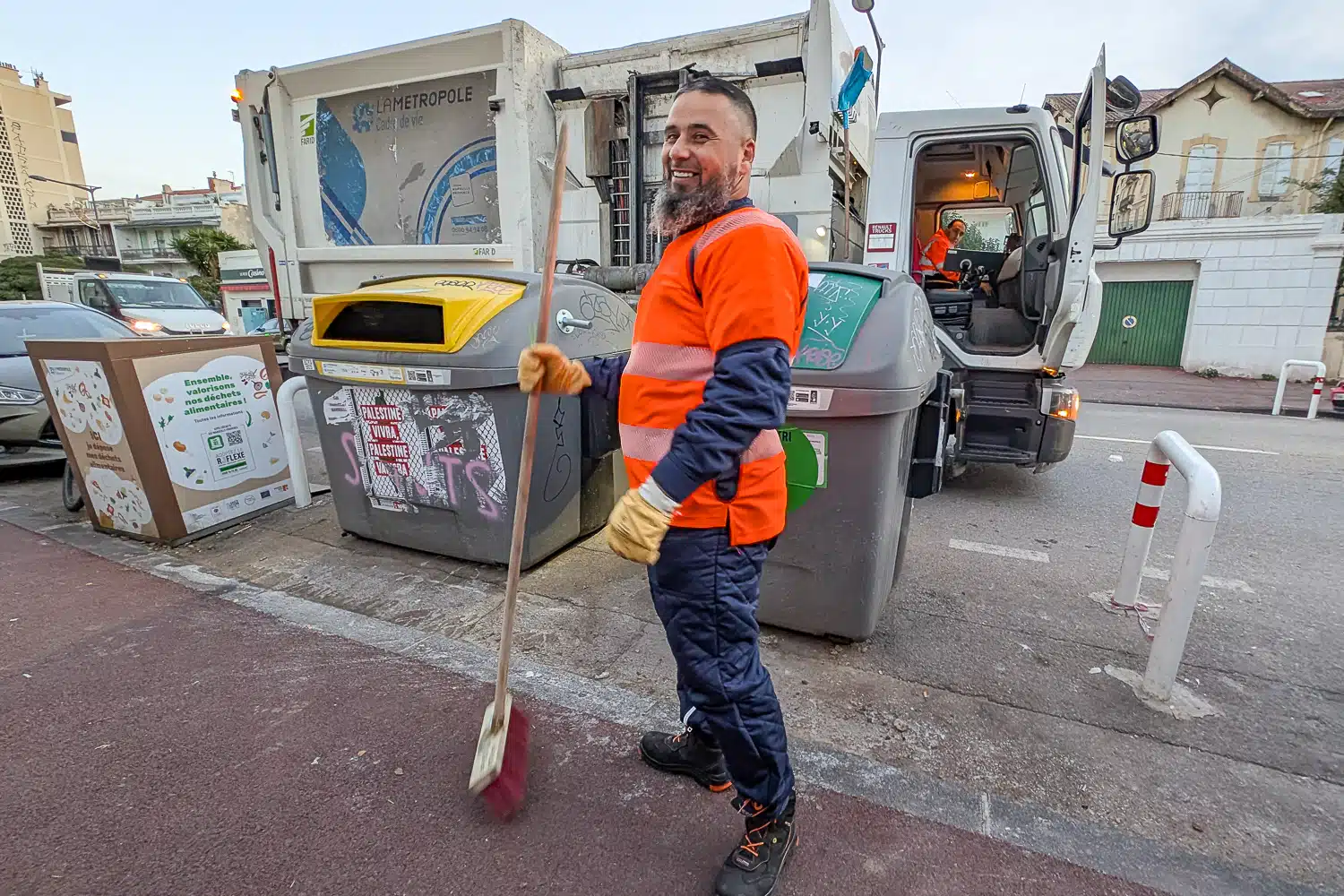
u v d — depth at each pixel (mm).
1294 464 6434
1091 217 4277
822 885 1792
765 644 2986
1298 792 2135
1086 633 3141
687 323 1549
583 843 1932
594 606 3326
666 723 2451
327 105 6078
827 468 2703
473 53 5352
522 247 5504
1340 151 17156
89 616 3215
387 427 3639
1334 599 3562
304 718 2467
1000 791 2131
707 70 5039
